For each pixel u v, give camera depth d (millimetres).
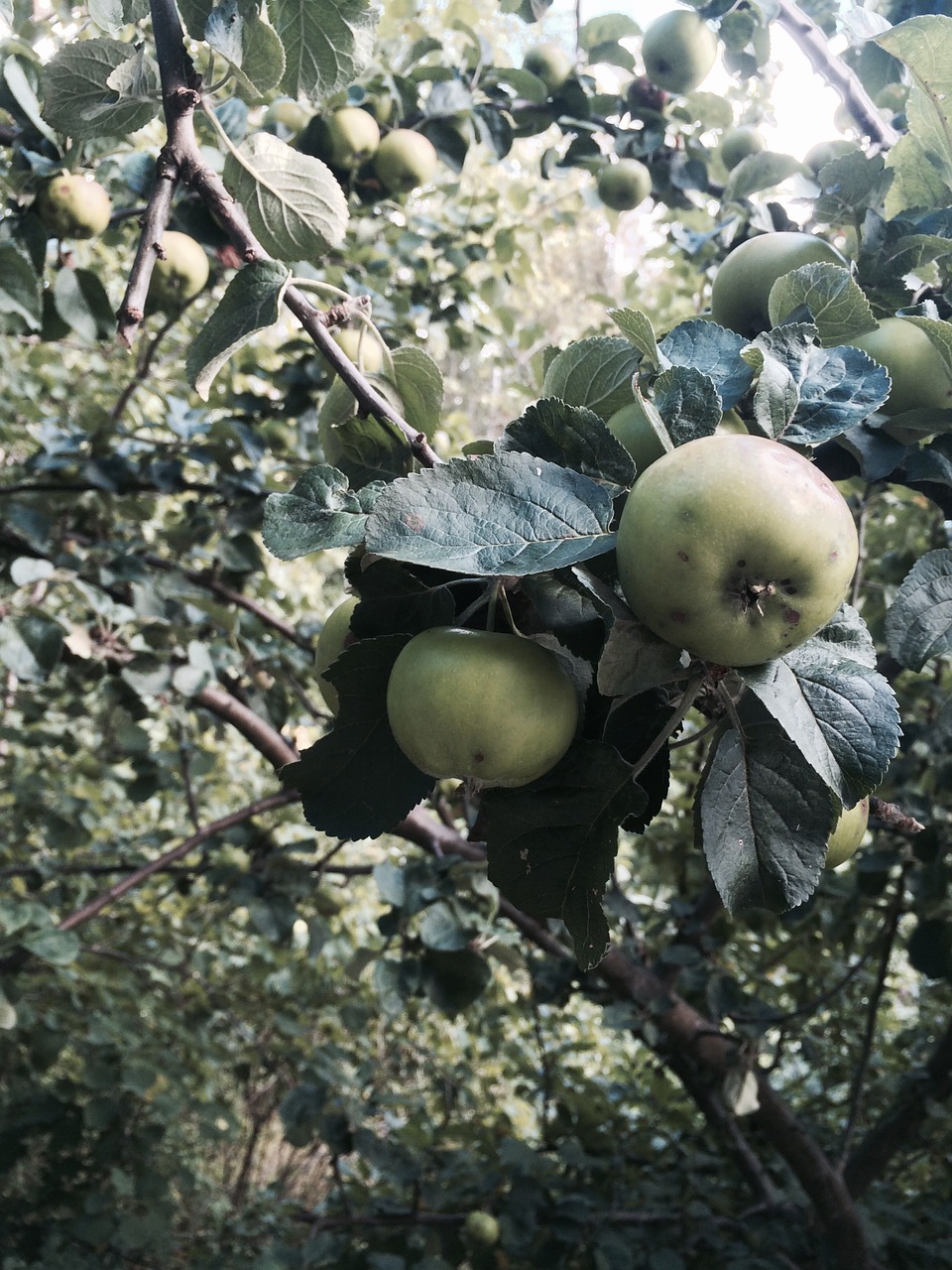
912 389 1142
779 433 844
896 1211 2766
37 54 1713
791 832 833
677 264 3299
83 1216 2604
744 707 833
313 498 837
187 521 2881
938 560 990
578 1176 2953
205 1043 3268
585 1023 4473
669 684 837
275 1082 4906
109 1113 2701
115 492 2645
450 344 3299
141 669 2475
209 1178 5121
